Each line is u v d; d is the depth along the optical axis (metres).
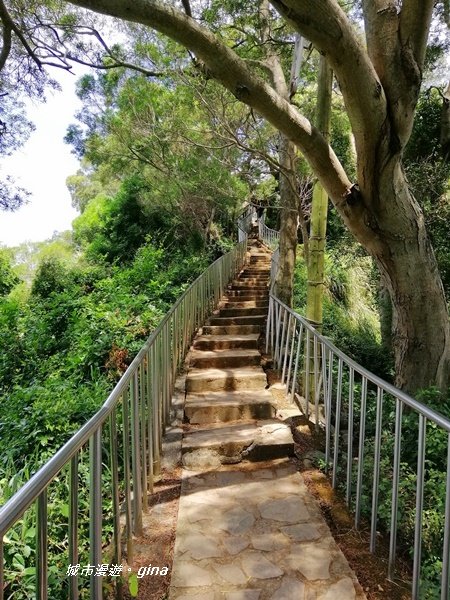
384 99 2.72
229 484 2.94
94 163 11.87
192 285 5.92
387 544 2.32
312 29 2.29
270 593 1.95
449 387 3.91
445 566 1.62
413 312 3.72
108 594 1.91
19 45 4.98
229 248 12.82
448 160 8.13
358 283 10.19
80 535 2.46
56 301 8.24
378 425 2.22
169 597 1.94
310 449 3.46
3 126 4.82
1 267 13.31
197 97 5.61
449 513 1.61
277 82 6.01
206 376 4.59
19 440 3.54
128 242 13.06
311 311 4.76
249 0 4.94
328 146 3.14
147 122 7.89
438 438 2.83
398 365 4.03
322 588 1.98
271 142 6.68
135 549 2.27
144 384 2.72
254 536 2.37
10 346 6.56
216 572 2.09
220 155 7.03
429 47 7.00
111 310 7.16
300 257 11.99
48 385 4.95
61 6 5.12
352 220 3.44
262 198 10.54
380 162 3.00
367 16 2.85
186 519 2.52
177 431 3.62
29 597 1.98
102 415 1.66
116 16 2.19
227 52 2.48
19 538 2.24
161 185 11.16
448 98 8.06
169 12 2.23
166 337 3.74
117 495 1.93
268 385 4.68
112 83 8.69
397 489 2.03
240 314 7.26
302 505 2.67
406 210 3.37
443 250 6.83
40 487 1.11
